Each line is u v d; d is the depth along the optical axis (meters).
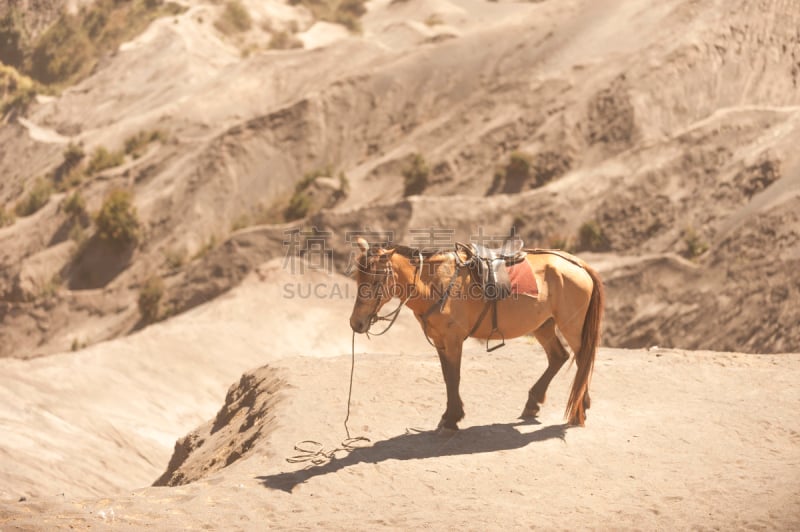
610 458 8.19
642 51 62.56
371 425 9.42
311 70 91.12
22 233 77.94
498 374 11.76
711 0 64.94
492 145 61.22
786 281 36.62
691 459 8.07
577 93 61.88
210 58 117.69
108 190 78.06
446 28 110.44
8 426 18.42
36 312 66.19
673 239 45.81
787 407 9.70
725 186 46.69
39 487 14.91
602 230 48.94
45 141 102.00
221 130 83.56
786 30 60.97
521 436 8.87
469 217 51.97
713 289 39.66
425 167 60.91
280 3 142.62
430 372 11.88
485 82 70.81
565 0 76.81
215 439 12.12
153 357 29.19
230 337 32.62
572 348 9.16
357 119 73.69
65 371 25.94
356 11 135.75
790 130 48.00
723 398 10.21
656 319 40.34
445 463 8.08
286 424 9.52
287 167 71.25
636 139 56.31
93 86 114.44
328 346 33.81
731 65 60.03
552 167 57.06
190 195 70.75
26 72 152.62
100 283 69.50
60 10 159.38
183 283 59.34
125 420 22.81
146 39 122.19
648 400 10.24
